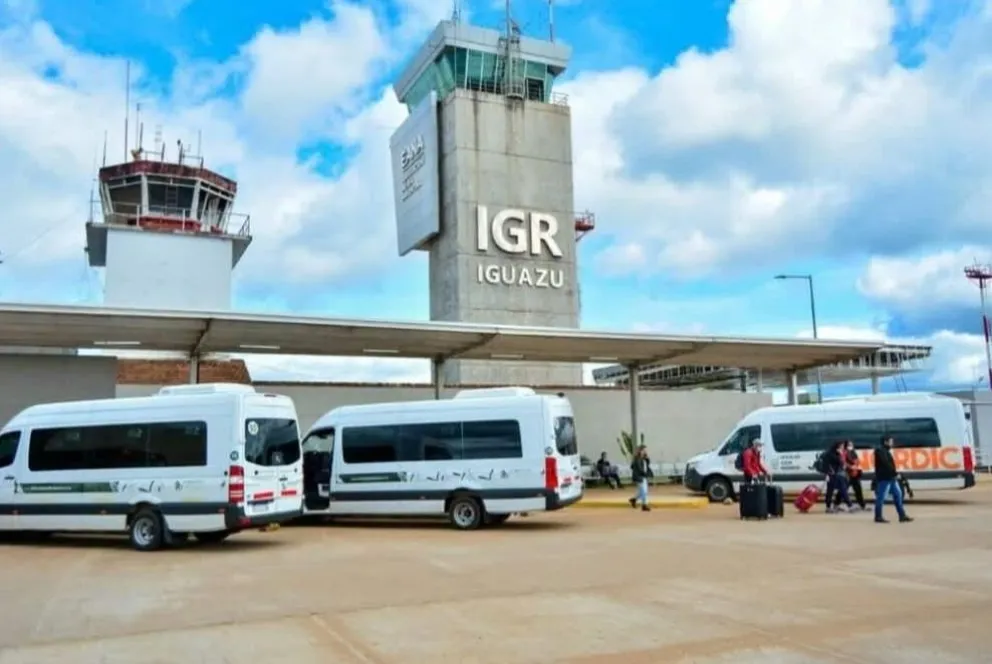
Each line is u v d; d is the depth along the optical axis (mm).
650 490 26984
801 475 21844
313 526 18141
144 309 19125
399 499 17344
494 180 50312
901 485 20953
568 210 52031
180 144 45250
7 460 15227
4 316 18750
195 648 6969
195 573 11172
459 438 17109
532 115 51906
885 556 11547
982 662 6234
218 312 19750
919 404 21312
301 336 22734
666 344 25688
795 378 32062
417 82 56531
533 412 16625
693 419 31859
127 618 8203
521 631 7359
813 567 10641
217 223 45000
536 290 50312
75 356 23453
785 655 6480
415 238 52906
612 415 30641
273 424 14539
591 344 25500
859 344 26875
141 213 42844
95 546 14711
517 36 53562
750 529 15367
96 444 14578
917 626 7352
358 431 18016
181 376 27297
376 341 24000
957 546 12492
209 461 13656
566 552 12586
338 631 7477
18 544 15258
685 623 7582
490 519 17547
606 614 8000
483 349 26078
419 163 52781
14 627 7895
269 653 6773
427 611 8273
